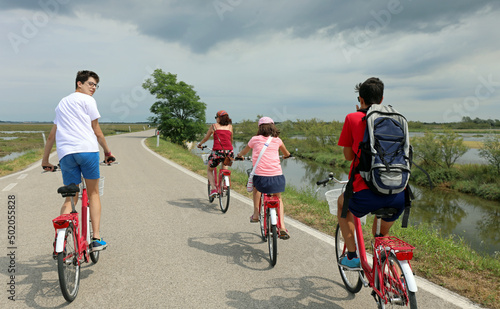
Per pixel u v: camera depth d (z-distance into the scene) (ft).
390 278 7.19
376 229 8.52
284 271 11.41
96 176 10.80
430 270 11.05
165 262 12.09
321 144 108.47
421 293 9.62
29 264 11.70
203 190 25.72
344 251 10.15
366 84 8.33
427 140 63.16
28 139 135.44
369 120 7.48
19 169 36.88
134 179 30.45
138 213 18.78
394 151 7.23
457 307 8.86
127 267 11.62
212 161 19.42
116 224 16.66
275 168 12.84
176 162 45.19
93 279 10.68
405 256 6.69
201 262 12.11
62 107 10.23
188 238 14.74
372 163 7.18
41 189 25.03
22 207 19.67
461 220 37.99
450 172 59.52
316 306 9.11
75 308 8.88
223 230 15.94
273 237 11.66
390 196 7.54
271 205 12.16
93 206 11.02
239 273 11.21
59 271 8.60
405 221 7.91
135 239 14.51
